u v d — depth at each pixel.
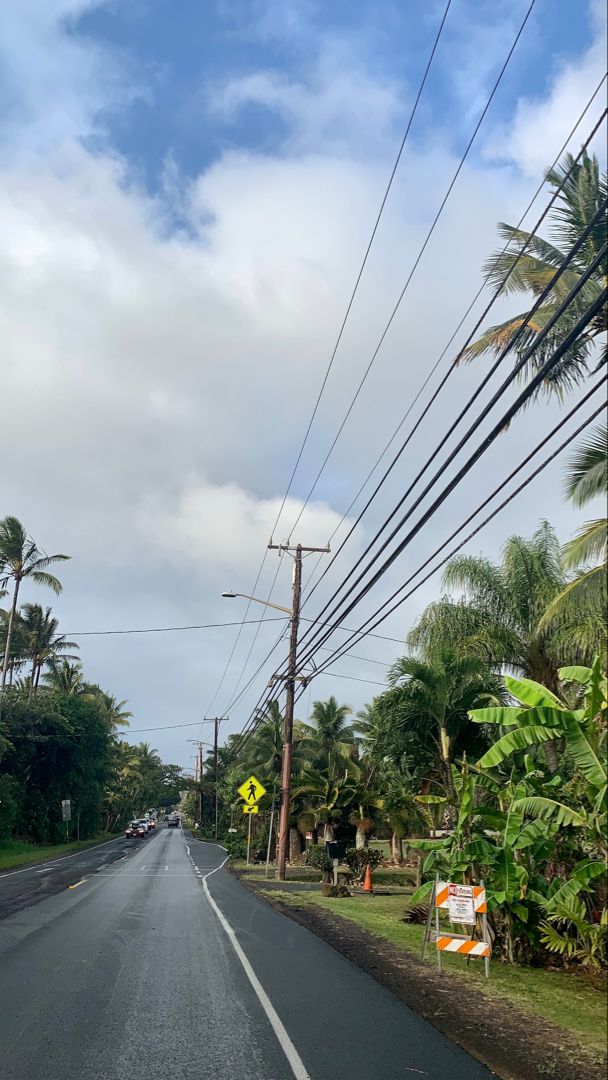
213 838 78.56
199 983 9.68
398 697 19.81
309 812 38.56
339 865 24.75
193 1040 7.23
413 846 13.06
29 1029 7.50
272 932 14.38
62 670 65.44
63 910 17.31
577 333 8.68
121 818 105.50
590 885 11.67
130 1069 6.38
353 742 49.47
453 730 19.83
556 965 11.59
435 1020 8.14
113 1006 8.44
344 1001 8.90
